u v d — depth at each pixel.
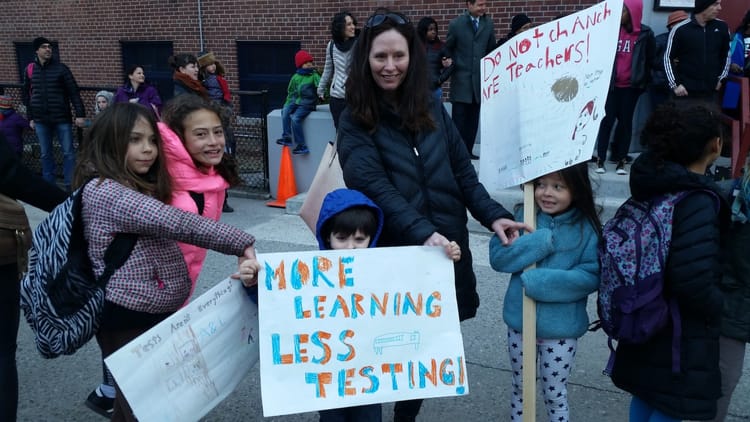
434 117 2.54
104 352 2.39
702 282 2.11
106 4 11.57
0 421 2.57
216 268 5.32
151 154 2.32
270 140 7.68
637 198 2.32
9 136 8.52
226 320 2.33
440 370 2.36
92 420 3.24
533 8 7.93
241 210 7.35
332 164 2.80
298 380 2.27
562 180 2.41
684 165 2.24
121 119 2.25
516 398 2.72
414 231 2.32
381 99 2.49
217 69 8.08
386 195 2.37
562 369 2.55
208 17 10.74
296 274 2.29
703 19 6.16
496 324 4.23
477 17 6.95
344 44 6.88
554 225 2.49
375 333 2.33
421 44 2.46
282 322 2.27
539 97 2.43
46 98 8.15
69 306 2.20
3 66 12.90
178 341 2.22
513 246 2.47
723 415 2.68
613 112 6.33
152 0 11.14
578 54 2.33
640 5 6.11
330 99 7.17
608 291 2.28
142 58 11.61
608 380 3.55
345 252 2.31
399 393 2.33
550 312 2.48
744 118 6.04
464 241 2.66
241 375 2.40
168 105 2.58
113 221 2.19
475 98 7.14
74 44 12.08
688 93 6.33
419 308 2.35
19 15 12.48
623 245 2.23
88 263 2.23
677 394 2.25
